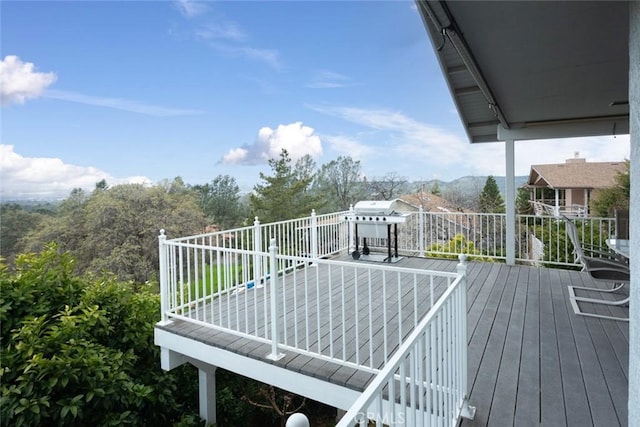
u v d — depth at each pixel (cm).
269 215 1864
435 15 250
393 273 570
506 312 397
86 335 411
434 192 2233
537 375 268
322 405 626
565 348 310
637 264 151
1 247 1525
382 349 311
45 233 1456
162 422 441
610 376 265
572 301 422
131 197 1512
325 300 445
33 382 337
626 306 408
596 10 242
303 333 350
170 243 393
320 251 682
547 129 596
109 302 469
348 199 2153
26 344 353
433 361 180
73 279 491
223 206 2231
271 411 593
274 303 310
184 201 1670
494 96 446
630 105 161
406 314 389
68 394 356
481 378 266
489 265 624
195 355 358
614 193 1179
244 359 324
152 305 499
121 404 387
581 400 237
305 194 1983
